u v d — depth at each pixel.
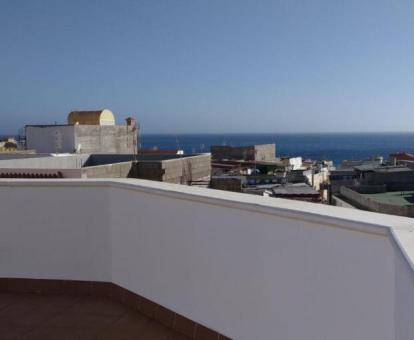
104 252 3.97
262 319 2.71
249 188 24.19
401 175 30.00
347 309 2.22
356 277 2.17
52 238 4.09
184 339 3.21
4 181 4.14
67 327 3.42
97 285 4.01
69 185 4.00
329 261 2.30
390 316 2.01
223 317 2.98
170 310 3.38
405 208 21.25
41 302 3.89
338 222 2.21
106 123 34.41
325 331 2.35
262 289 2.70
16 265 4.18
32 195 4.10
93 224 3.98
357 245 2.16
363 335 2.15
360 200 25.47
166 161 16.69
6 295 4.07
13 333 3.35
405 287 1.61
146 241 3.57
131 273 3.74
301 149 190.38
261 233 2.69
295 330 2.51
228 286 2.92
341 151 176.25
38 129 29.09
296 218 2.45
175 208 3.29
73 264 4.05
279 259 2.59
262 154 54.09
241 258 2.83
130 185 3.62
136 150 30.69
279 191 22.66
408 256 1.59
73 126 28.42
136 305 3.70
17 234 4.16
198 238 3.12
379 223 2.06
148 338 3.24
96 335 3.29
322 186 32.16
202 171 19.19
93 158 20.73
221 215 2.94
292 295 2.52
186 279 3.24
